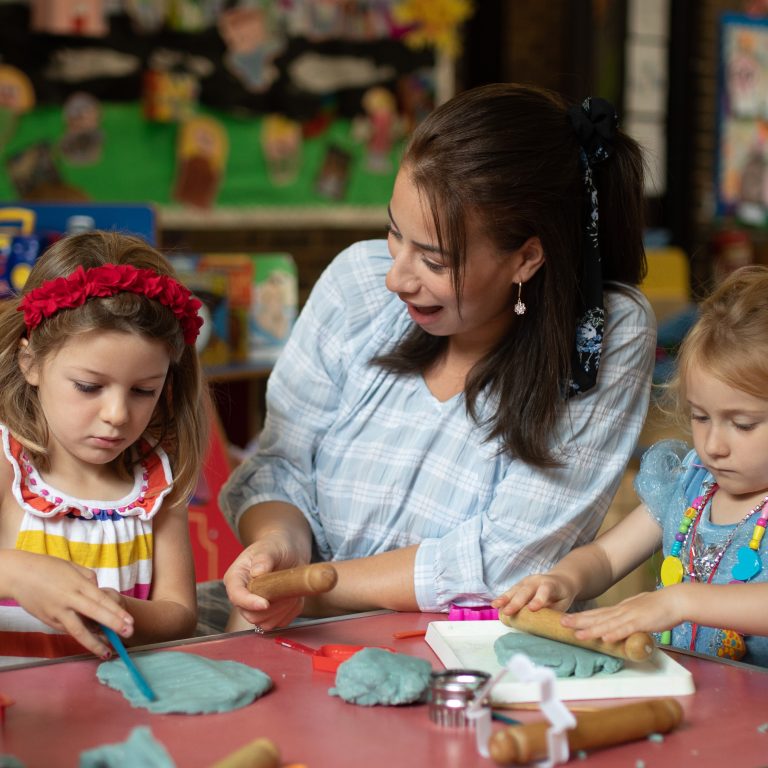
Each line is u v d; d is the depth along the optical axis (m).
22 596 1.12
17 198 3.76
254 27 4.18
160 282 1.28
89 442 1.25
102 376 1.22
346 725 0.96
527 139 1.35
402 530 1.51
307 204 4.42
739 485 1.30
